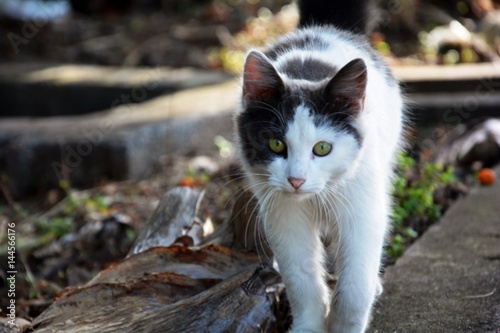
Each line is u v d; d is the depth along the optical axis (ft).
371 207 17.42
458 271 20.15
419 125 37.06
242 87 17.92
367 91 17.51
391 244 22.58
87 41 54.49
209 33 53.67
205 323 16.69
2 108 46.14
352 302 17.13
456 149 32.01
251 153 17.67
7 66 49.42
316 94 17.07
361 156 17.37
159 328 16.67
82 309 17.72
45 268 25.68
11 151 34.24
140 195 31.63
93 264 25.70
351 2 23.49
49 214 30.73
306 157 16.84
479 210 24.80
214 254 18.78
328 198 17.39
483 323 17.19
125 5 61.82
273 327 17.51
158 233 20.68
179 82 43.29
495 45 47.70
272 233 17.70
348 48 20.07
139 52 51.70
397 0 51.16
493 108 36.83
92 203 30.42
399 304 18.58
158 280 17.89
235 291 17.07
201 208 27.78
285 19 54.34
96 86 43.93
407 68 41.88
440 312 17.95
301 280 17.66
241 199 19.63
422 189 25.94
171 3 61.46
